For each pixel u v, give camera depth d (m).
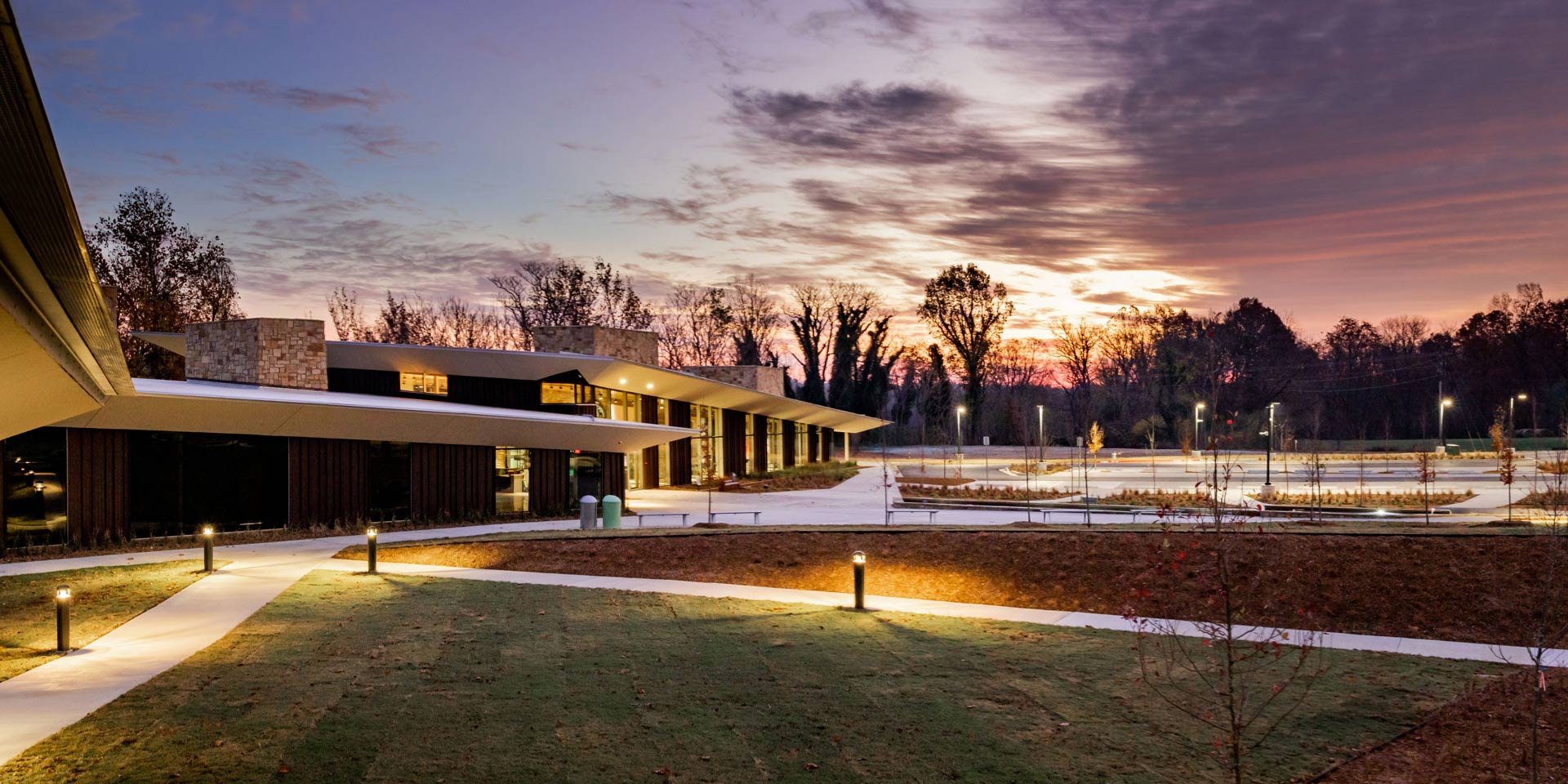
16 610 16.92
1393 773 9.80
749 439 60.25
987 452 86.94
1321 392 116.88
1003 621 16.22
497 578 20.47
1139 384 117.75
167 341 42.91
